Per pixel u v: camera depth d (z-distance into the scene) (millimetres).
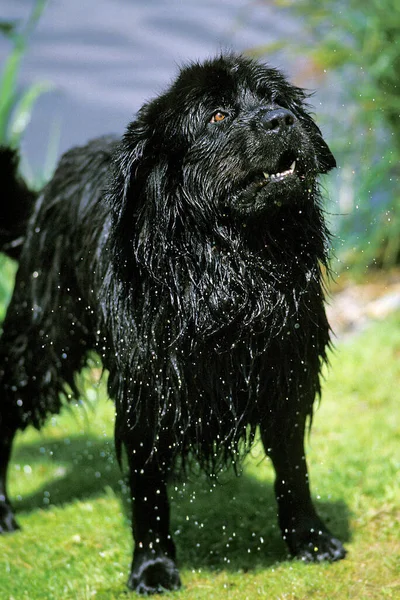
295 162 3922
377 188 9117
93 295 4633
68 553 4945
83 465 6516
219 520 5156
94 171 5047
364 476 5438
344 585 4227
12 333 5367
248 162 3863
